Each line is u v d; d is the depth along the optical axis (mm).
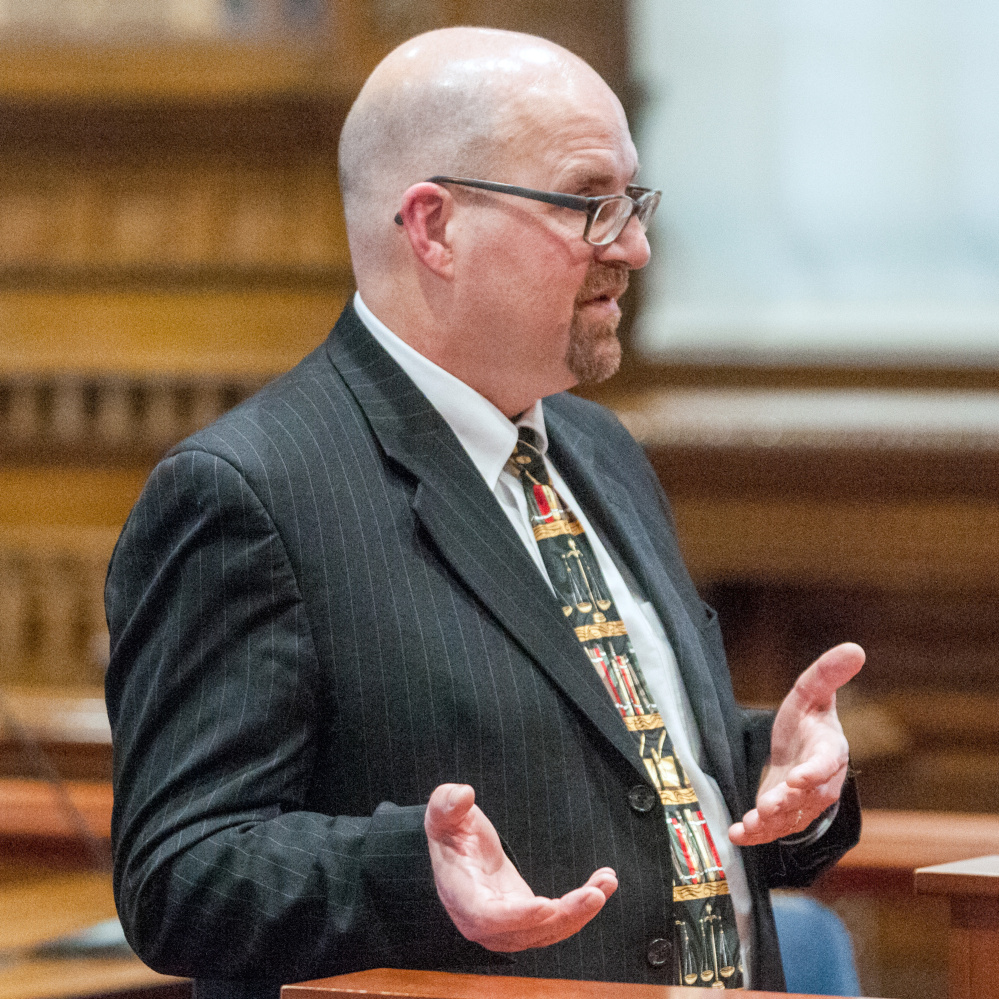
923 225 19484
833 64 19547
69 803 8461
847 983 6797
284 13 18828
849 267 19578
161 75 18766
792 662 18328
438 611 4984
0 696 9289
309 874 4508
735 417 17766
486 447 5500
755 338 19453
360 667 4887
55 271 18953
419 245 5355
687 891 5102
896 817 8430
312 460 5113
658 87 19703
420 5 18500
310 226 18891
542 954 4789
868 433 17438
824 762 4562
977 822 8297
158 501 4988
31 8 19031
